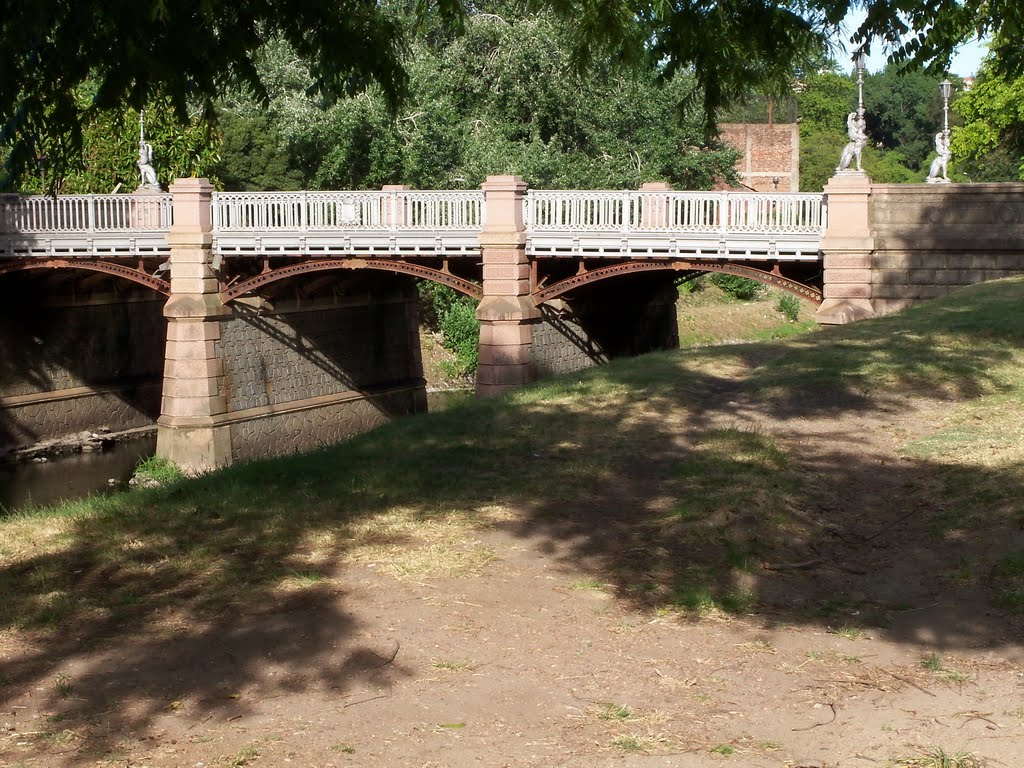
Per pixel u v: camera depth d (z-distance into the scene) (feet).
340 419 116.57
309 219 98.99
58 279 116.67
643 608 24.97
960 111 157.38
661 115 156.66
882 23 35.19
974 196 81.35
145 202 103.55
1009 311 61.57
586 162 148.05
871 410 43.50
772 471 35.01
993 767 17.17
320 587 26.35
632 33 31.96
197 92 31.40
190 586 26.66
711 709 19.74
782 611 24.82
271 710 19.85
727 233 85.71
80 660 22.25
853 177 82.33
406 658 22.16
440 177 143.13
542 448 39.86
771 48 34.58
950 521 29.78
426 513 32.27
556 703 20.04
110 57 28.71
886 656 22.12
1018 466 33.32
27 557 29.45
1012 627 23.18
